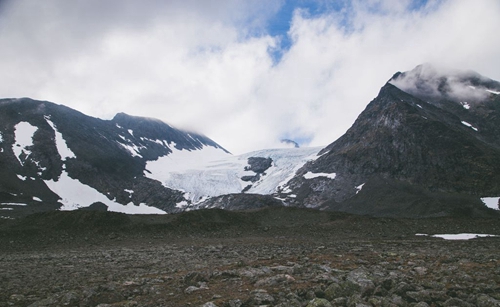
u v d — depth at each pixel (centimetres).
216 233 7081
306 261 2595
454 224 7512
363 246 4691
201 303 1348
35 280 2341
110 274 2534
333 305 1192
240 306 1250
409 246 4656
